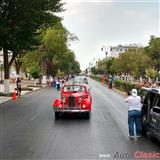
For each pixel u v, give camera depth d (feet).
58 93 145.79
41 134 49.57
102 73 508.94
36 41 121.80
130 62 268.62
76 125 58.08
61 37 234.58
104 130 53.21
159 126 41.60
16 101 106.52
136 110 47.47
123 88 160.56
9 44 107.86
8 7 104.63
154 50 183.42
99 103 100.27
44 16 112.47
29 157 36.22
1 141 44.60
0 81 235.61
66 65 363.97
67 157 36.29
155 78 204.03
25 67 237.04
